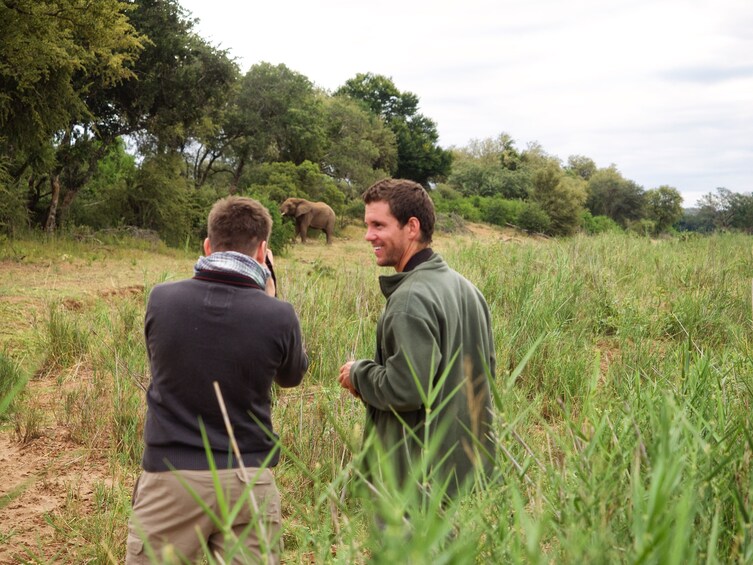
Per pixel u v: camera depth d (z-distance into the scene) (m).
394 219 2.67
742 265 11.12
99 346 6.67
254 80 35.72
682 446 1.63
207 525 2.34
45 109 15.84
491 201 50.44
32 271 12.66
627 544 1.43
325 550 1.61
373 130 55.22
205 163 37.88
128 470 4.40
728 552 1.56
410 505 1.59
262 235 2.54
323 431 4.15
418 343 2.44
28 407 5.43
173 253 18.97
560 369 5.64
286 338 2.40
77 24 15.80
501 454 2.05
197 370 2.31
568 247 11.66
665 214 60.72
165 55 21.08
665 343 6.81
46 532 3.63
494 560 1.48
